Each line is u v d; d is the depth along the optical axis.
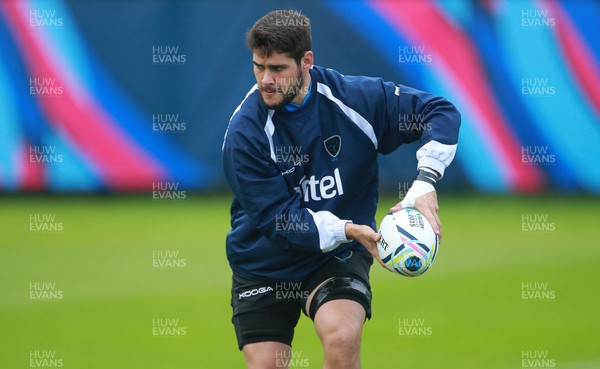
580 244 38.12
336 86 15.93
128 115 47.31
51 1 46.25
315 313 15.48
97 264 34.69
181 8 46.75
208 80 47.16
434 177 15.59
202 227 42.50
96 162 47.53
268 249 16.17
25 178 47.44
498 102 47.69
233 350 23.33
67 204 48.28
